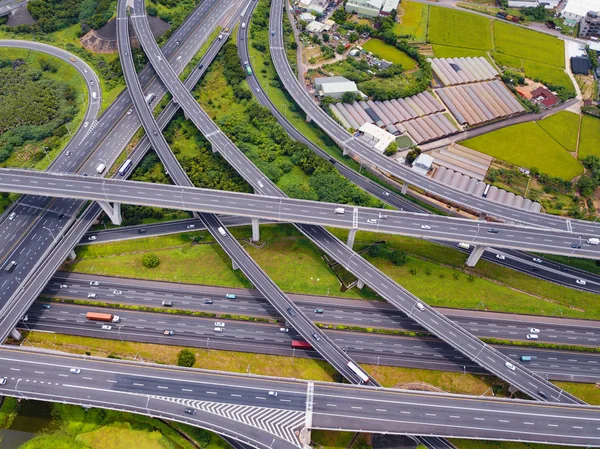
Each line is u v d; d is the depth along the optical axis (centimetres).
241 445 15000
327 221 19525
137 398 14575
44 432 15150
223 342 17438
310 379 16650
